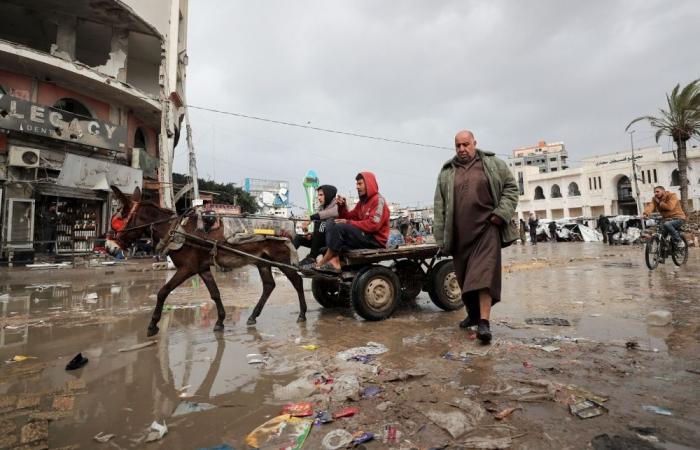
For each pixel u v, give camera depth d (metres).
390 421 2.34
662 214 9.77
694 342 3.61
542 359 3.30
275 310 6.15
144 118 19.64
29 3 15.85
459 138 4.30
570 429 2.16
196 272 4.84
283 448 2.08
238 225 5.18
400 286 5.35
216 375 3.25
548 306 5.52
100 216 17.17
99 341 4.41
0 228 14.08
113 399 2.81
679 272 8.47
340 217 6.09
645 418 2.25
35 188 14.88
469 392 2.70
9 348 4.18
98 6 16.12
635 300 5.61
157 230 4.79
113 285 9.44
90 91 16.58
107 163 16.22
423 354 3.61
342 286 5.66
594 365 3.11
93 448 2.17
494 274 3.93
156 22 18.81
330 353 3.75
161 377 3.23
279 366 3.41
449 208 4.27
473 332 4.33
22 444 2.21
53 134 14.69
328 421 2.36
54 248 15.82
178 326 5.11
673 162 45.47
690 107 22.28
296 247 6.26
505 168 4.13
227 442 2.19
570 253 16.20
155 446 2.17
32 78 14.80
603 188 51.03
